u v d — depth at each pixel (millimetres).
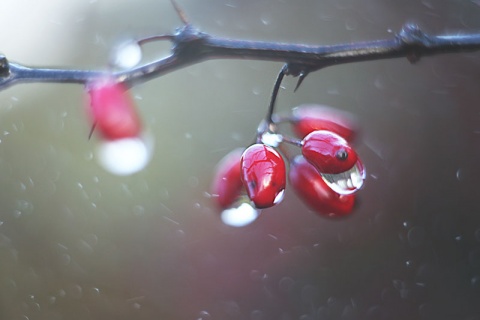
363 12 487
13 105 502
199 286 425
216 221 447
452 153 445
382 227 428
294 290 419
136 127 200
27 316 414
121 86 202
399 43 208
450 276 406
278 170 205
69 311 417
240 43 206
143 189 466
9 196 466
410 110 459
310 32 495
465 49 210
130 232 449
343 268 419
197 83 500
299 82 209
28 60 498
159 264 437
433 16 450
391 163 446
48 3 510
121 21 505
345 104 470
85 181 470
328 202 213
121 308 419
